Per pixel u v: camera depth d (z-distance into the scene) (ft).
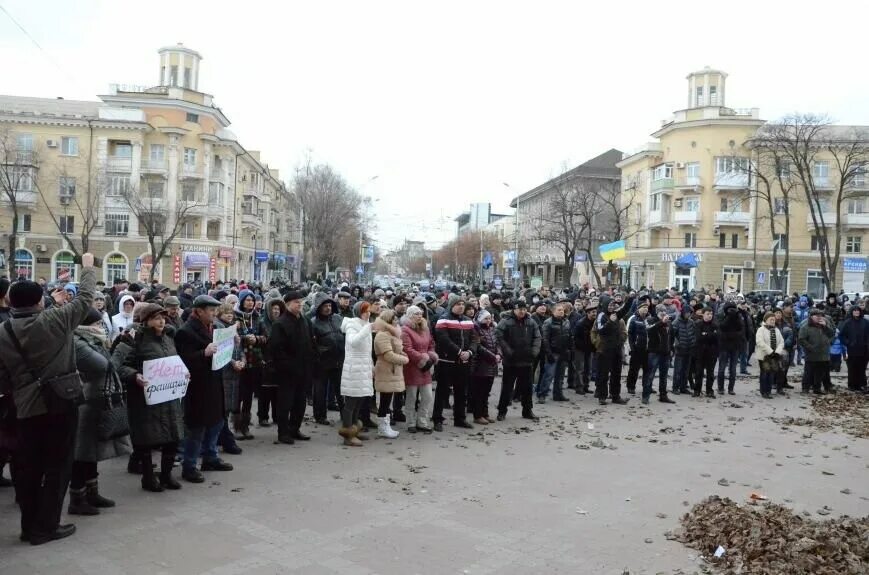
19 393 17.88
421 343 34.81
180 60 196.13
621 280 204.54
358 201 189.57
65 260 174.91
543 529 20.85
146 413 22.85
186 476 24.85
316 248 176.96
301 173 178.50
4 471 27.14
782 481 27.32
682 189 185.88
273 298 34.83
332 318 37.27
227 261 198.49
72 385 18.39
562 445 32.73
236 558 17.89
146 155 179.01
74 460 20.66
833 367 67.26
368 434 34.17
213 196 189.88
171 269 180.55
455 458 29.53
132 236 177.47
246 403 32.50
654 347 46.14
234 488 24.20
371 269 346.74
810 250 179.01
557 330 46.01
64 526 19.29
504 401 39.11
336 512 21.85
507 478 26.50
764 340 49.98
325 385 36.45
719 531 20.06
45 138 171.63
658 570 17.92
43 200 164.55
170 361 23.12
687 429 37.55
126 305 34.88
